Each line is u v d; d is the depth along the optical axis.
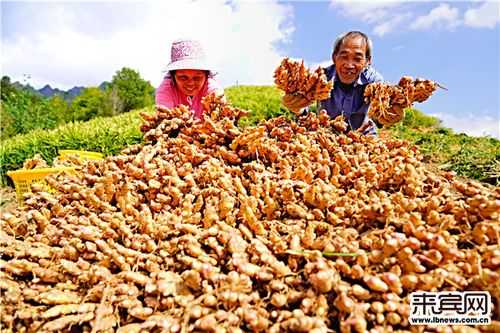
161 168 2.02
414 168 1.94
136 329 1.32
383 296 1.29
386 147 2.38
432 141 7.84
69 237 1.69
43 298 1.42
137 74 48.53
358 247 1.45
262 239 1.56
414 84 2.54
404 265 1.34
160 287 1.37
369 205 1.65
